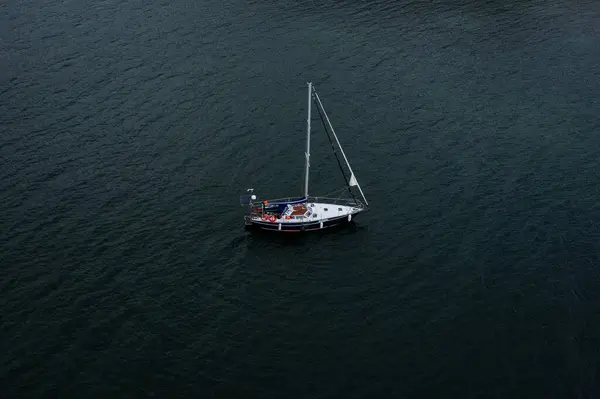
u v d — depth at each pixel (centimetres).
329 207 8500
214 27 13125
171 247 8019
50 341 6681
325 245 8081
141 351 6581
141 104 10875
